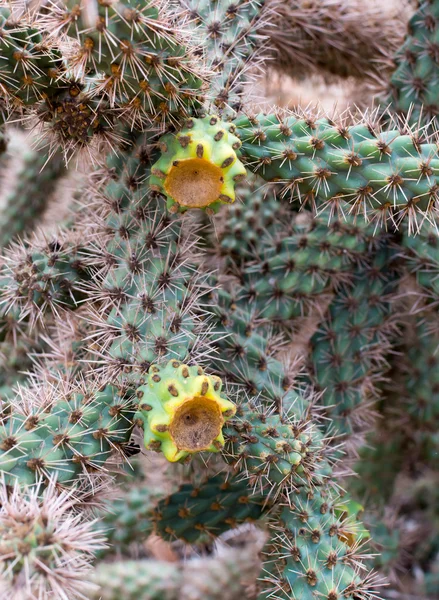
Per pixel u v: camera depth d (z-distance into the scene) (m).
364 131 0.44
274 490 0.45
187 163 0.42
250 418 0.45
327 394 0.51
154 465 0.54
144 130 0.44
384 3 0.56
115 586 0.57
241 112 0.46
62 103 0.44
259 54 0.51
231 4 0.48
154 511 0.50
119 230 0.45
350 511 0.49
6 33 0.42
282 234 0.52
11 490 0.41
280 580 0.44
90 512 0.43
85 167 0.51
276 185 0.49
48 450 0.41
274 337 0.50
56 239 0.47
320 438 0.47
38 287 0.46
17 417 0.42
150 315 0.44
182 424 0.40
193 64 0.42
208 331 0.45
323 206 0.47
